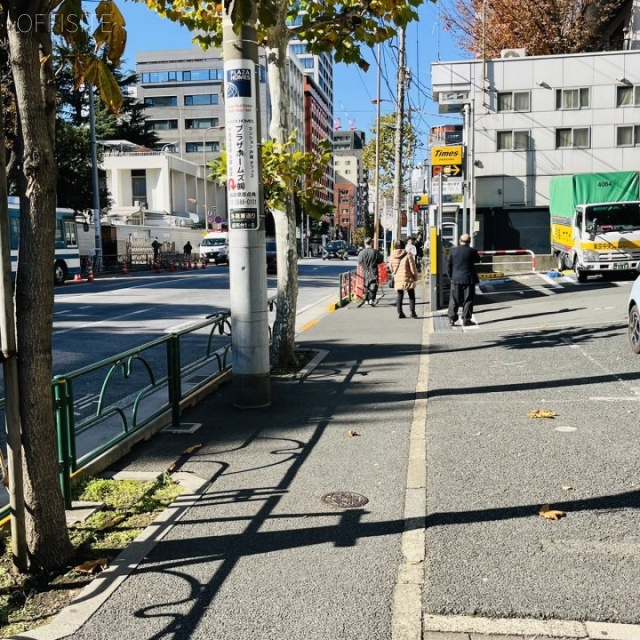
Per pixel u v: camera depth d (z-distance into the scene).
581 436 6.12
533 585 3.58
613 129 31.02
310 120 125.31
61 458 4.79
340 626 3.26
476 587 3.57
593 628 3.20
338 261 64.94
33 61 3.66
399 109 27.28
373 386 8.49
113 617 3.39
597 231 20.17
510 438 6.14
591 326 12.20
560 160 31.48
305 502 4.82
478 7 37.62
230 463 5.75
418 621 3.29
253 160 7.21
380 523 4.43
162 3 8.98
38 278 3.80
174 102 102.00
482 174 31.97
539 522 4.35
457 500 4.75
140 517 4.68
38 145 3.71
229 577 3.77
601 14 36.09
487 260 28.02
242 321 7.44
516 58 31.34
